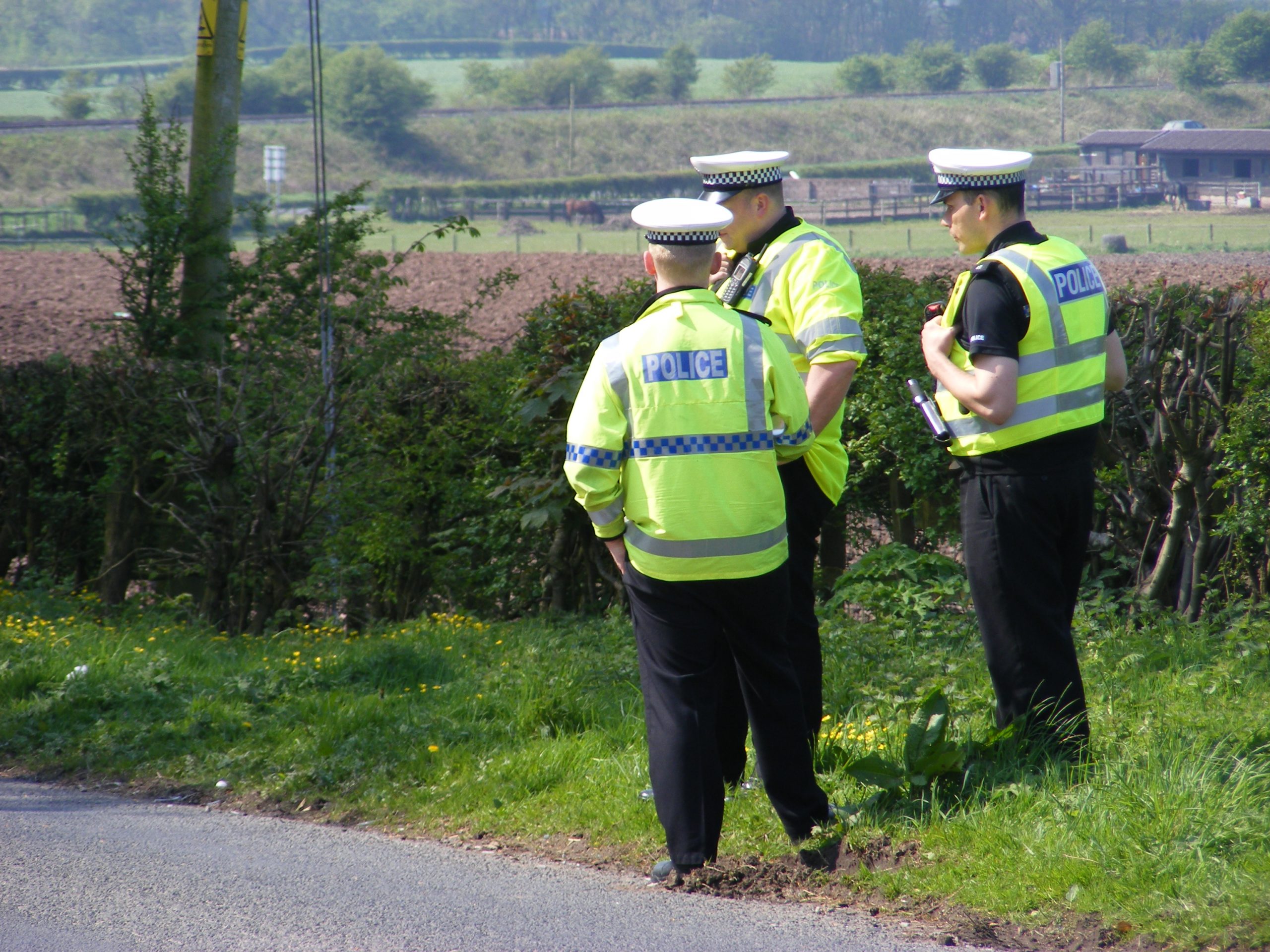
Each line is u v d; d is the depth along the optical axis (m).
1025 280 15.12
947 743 15.52
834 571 32.12
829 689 21.08
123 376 35.03
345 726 21.59
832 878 13.87
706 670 14.40
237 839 16.67
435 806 17.91
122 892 14.23
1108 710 18.38
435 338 41.81
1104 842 13.30
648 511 14.05
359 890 14.24
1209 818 13.45
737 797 16.34
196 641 29.44
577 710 21.12
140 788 19.81
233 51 46.31
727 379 13.96
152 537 36.38
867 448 29.75
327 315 41.53
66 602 35.34
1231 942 11.30
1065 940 11.98
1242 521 25.02
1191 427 25.36
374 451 32.38
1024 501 15.50
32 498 37.88
